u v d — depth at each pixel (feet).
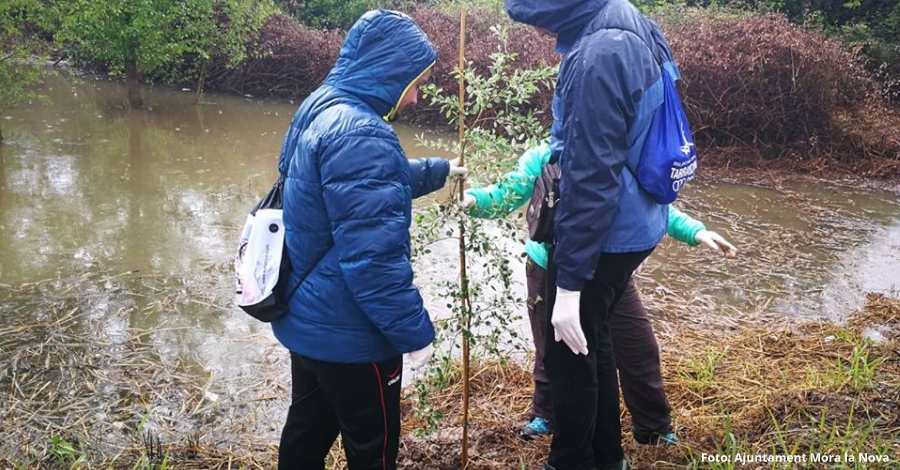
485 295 16.94
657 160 8.14
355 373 7.86
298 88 44.78
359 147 7.18
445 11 41.88
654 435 10.91
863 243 21.95
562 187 7.83
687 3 44.78
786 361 13.97
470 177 9.26
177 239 20.31
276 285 7.87
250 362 14.11
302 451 8.61
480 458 10.88
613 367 9.37
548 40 35.76
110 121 35.91
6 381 13.10
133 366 13.76
